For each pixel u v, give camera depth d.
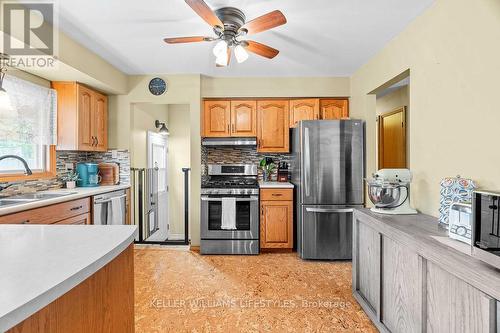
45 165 2.97
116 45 2.68
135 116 3.81
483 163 1.57
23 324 0.62
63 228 1.16
